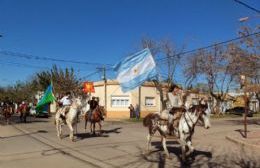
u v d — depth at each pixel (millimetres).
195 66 57000
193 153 16219
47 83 71750
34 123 40438
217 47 55875
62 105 23375
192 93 58812
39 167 13297
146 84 54844
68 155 15914
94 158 15062
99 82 55844
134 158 14977
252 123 40719
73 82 69688
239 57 34812
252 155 16156
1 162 14328
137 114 52219
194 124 13812
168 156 14852
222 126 34906
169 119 14648
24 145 19375
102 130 29016
